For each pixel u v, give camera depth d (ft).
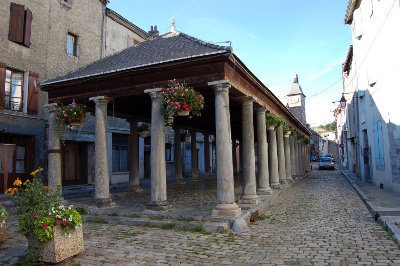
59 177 32.17
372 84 52.39
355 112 70.44
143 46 34.94
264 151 38.01
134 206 30.32
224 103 25.38
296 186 56.70
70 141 53.88
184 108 24.80
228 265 16.24
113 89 29.68
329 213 30.45
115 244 19.94
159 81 27.55
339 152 154.71
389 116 43.62
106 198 29.91
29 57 46.37
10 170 43.45
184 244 19.85
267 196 35.91
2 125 41.96
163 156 27.50
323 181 67.97
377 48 48.11
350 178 70.03
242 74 29.17
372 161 54.90
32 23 47.09
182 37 32.91
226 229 23.02
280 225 25.31
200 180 62.34
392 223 23.56
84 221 26.96
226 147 25.40
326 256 17.39
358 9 59.06
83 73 31.45
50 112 32.65
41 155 47.39
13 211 32.40
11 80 44.62
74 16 54.49
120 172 62.69
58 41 51.37
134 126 44.52
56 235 16.34
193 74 26.22
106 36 61.52
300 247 19.16
